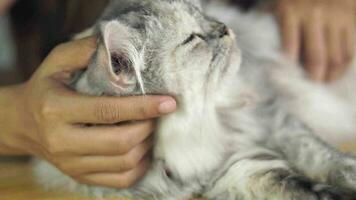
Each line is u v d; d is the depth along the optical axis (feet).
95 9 2.34
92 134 1.52
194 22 1.79
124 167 1.58
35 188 1.80
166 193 1.72
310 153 1.79
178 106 1.69
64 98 1.52
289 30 2.39
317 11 2.37
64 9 2.41
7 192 1.77
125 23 1.64
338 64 2.37
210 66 1.78
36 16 2.47
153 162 1.72
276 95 2.21
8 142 1.75
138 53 1.61
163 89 1.66
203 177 1.76
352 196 1.47
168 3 1.78
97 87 1.56
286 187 1.56
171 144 1.72
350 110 2.41
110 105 1.49
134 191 1.71
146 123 1.57
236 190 1.67
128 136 1.53
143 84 1.62
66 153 1.56
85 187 1.73
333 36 2.35
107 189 1.71
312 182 1.56
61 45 1.70
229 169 1.74
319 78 2.35
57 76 1.64
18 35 2.55
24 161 2.11
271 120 2.01
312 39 2.33
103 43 1.47
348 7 2.43
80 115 1.51
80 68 1.62
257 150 1.83
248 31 2.41
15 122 1.67
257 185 1.63
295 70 2.36
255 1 2.65
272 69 2.34
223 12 2.46
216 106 1.92
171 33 1.72
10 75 3.00
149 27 1.69
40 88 1.58
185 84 1.70
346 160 1.69
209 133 1.83
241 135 1.94
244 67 2.17
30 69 2.53
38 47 2.49
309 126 2.17
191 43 1.74
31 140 1.67
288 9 2.43
